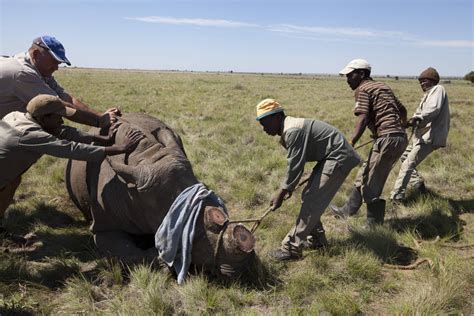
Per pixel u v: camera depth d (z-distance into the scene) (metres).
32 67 5.33
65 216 6.77
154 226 4.89
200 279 4.57
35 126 4.75
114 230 5.42
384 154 5.89
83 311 4.34
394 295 4.68
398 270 5.19
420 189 7.82
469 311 4.35
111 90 30.88
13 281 4.79
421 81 7.23
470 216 6.95
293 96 32.28
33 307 4.39
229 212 7.14
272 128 4.99
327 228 6.48
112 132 5.40
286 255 5.30
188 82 50.47
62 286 4.85
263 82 61.94
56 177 8.32
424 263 5.31
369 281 4.90
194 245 4.60
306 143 4.89
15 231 6.18
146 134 5.30
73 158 4.73
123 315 4.11
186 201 4.59
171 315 4.29
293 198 7.53
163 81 51.25
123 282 4.86
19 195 7.45
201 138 12.70
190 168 5.04
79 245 5.77
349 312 4.27
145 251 5.05
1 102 5.30
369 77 6.19
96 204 5.36
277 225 6.43
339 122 17.12
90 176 5.61
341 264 5.18
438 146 7.04
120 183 5.11
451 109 22.25
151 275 4.70
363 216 6.87
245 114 18.89
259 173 8.84
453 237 6.18
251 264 4.83
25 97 5.29
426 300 4.30
